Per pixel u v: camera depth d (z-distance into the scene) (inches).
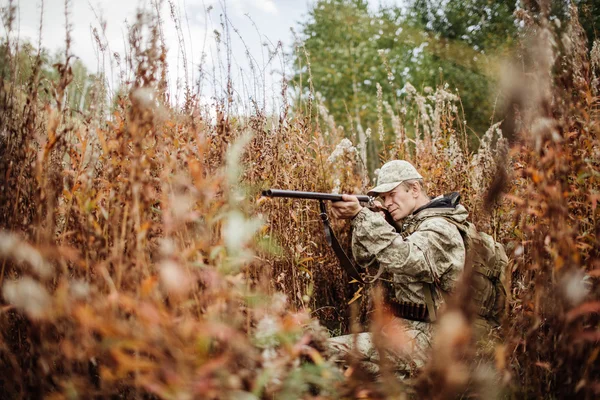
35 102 62.0
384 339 45.1
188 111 70.9
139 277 45.9
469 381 55.7
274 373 41.6
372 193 99.3
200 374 35.9
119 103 67.6
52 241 53.4
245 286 53.2
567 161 57.2
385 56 156.8
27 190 60.9
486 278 76.8
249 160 84.1
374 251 82.6
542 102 55.3
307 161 112.2
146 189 50.3
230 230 44.3
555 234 52.9
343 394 46.3
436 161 135.0
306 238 107.7
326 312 115.0
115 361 43.3
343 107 410.6
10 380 52.7
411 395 60.5
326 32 442.9
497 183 60.4
